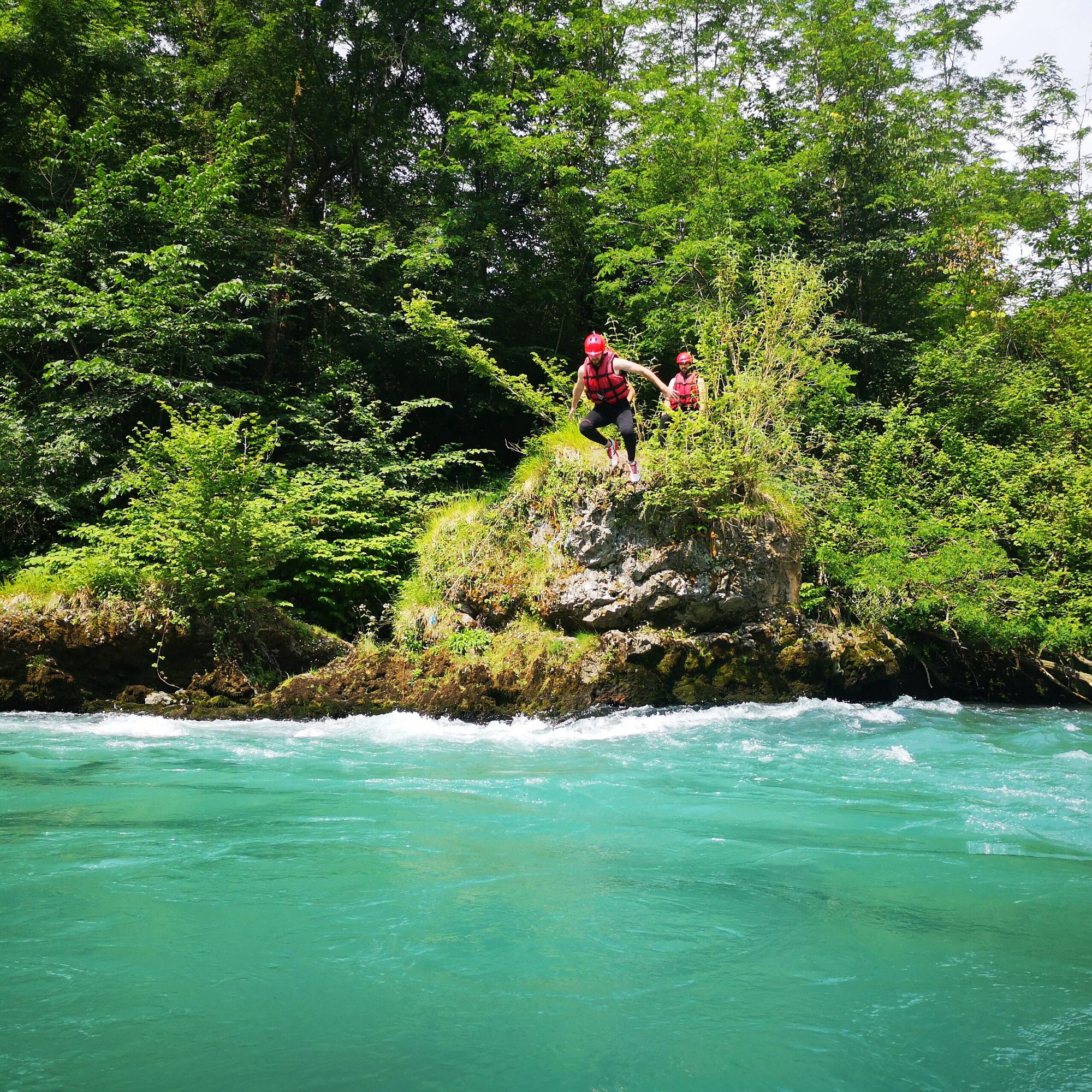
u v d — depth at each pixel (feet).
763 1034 7.57
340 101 61.77
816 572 37.17
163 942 9.40
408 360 54.95
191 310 43.42
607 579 31.76
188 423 36.09
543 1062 7.04
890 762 21.11
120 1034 7.39
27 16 50.93
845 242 60.64
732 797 17.04
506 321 59.67
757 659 32.12
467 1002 8.09
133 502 33.86
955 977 8.73
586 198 57.82
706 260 48.91
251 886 11.29
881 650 34.30
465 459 51.65
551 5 62.03
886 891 11.32
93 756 21.27
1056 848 13.43
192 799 16.55
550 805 16.24
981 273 62.08
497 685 29.66
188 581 31.55
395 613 34.81
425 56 59.21
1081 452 47.88
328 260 53.47
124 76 55.67
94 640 30.09
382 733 25.91
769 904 10.78
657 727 26.94
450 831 14.23
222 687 30.78
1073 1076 6.90
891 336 56.24
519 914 10.36
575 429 35.06
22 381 45.85
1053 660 40.32
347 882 11.46
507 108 57.31
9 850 12.90
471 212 56.39
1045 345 58.85
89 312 40.93
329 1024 7.63
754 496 33.14
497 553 34.04
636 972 8.79
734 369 34.58
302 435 47.42
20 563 37.96
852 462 44.73
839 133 59.98
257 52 56.75
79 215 44.83
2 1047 7.13
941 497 43.88
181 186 47.44
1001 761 21.33
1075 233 61.41
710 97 54.90
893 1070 6.98
